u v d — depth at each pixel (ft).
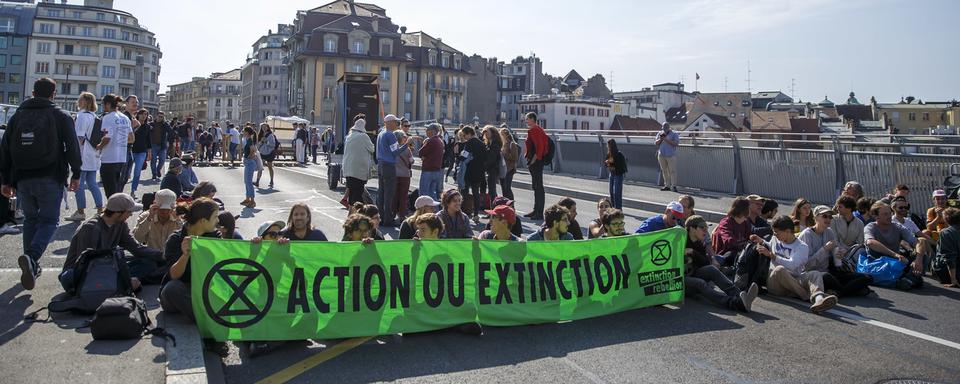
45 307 18.20
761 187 56.70
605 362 17.80
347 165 39.04
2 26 367.25
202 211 19.49
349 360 17.58
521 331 20.68
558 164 80.07
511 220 23.62
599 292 22.54
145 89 403.75
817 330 21.40
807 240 26.99
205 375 14.42
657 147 61.67
